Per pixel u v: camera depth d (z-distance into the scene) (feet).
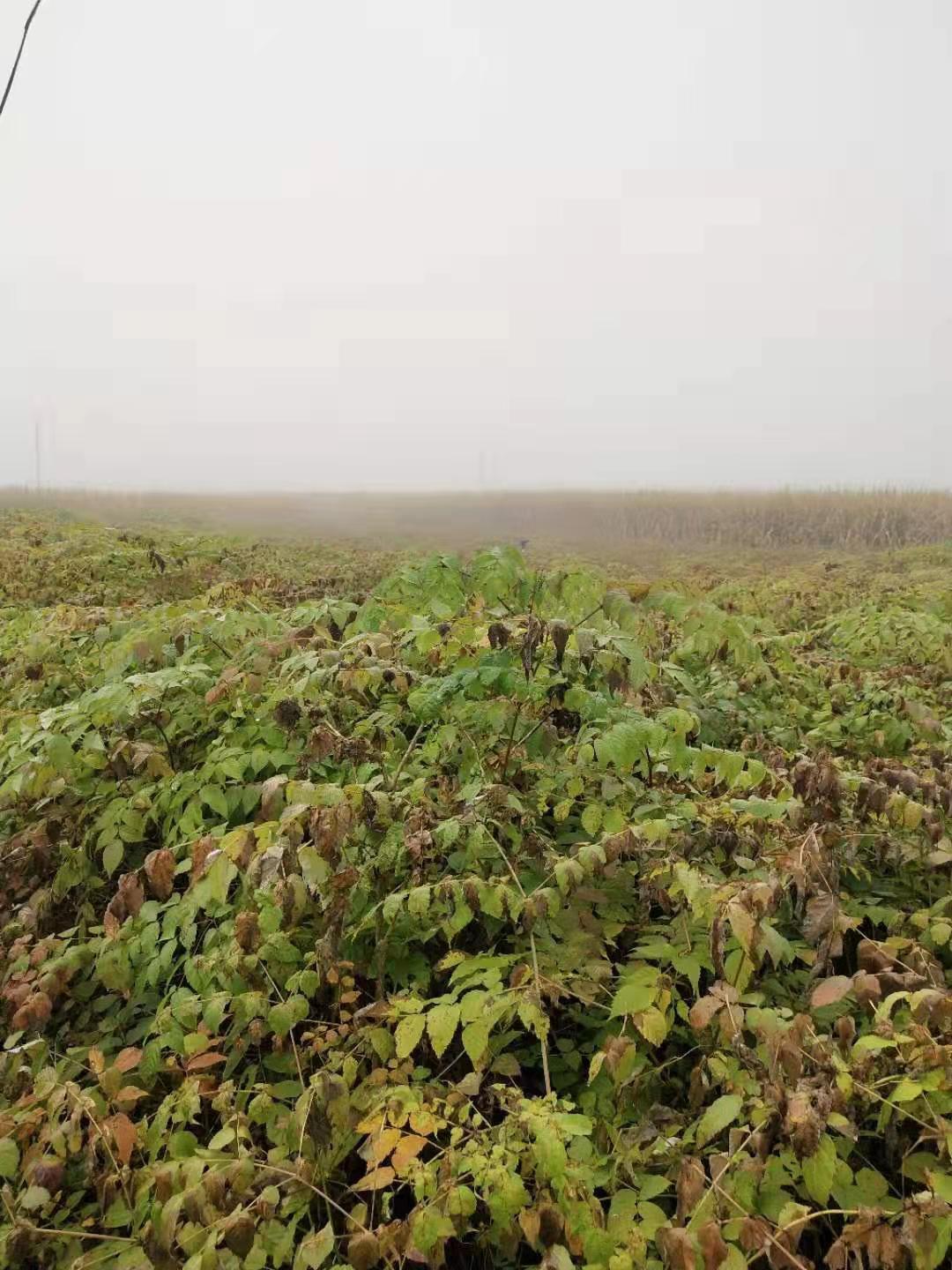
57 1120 6.15
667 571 44.50
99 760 9.69
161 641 11.33
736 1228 4.80
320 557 42.22
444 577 9.87
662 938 7.41
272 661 10.14
